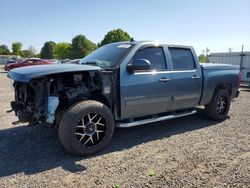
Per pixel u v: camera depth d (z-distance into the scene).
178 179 3.34
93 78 4.31
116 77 4.34
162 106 5.04
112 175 3.44
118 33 53.31
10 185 3.17
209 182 3.27
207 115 6.29
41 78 3.90
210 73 5.86
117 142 4.70
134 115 4.68
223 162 3.86
